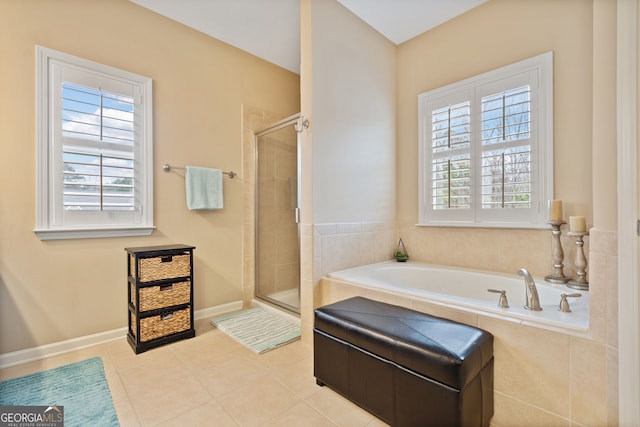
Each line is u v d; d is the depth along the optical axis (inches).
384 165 114.3
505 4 92.4
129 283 89.7
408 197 117.1
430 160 110.5
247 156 125.6
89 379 69.2
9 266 75.6
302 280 92.5
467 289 93.5
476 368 47.3
